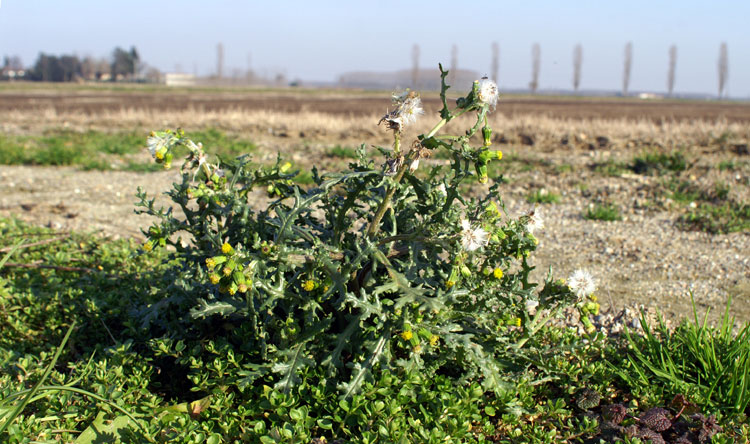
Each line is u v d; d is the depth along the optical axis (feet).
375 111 84.64
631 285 15.96
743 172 28.45
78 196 25.98
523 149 40.93
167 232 9.98
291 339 8.95
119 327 12.00
